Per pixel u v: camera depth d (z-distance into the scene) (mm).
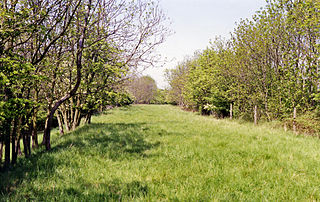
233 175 4539
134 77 8953
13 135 5555
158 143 7660
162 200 3521
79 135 9008
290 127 11219
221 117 19781
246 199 3557
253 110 15219
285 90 11789
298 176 4438
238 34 14562
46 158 5715
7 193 3734
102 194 3676
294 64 11227
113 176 4574
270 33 12281
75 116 12336
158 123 13312
